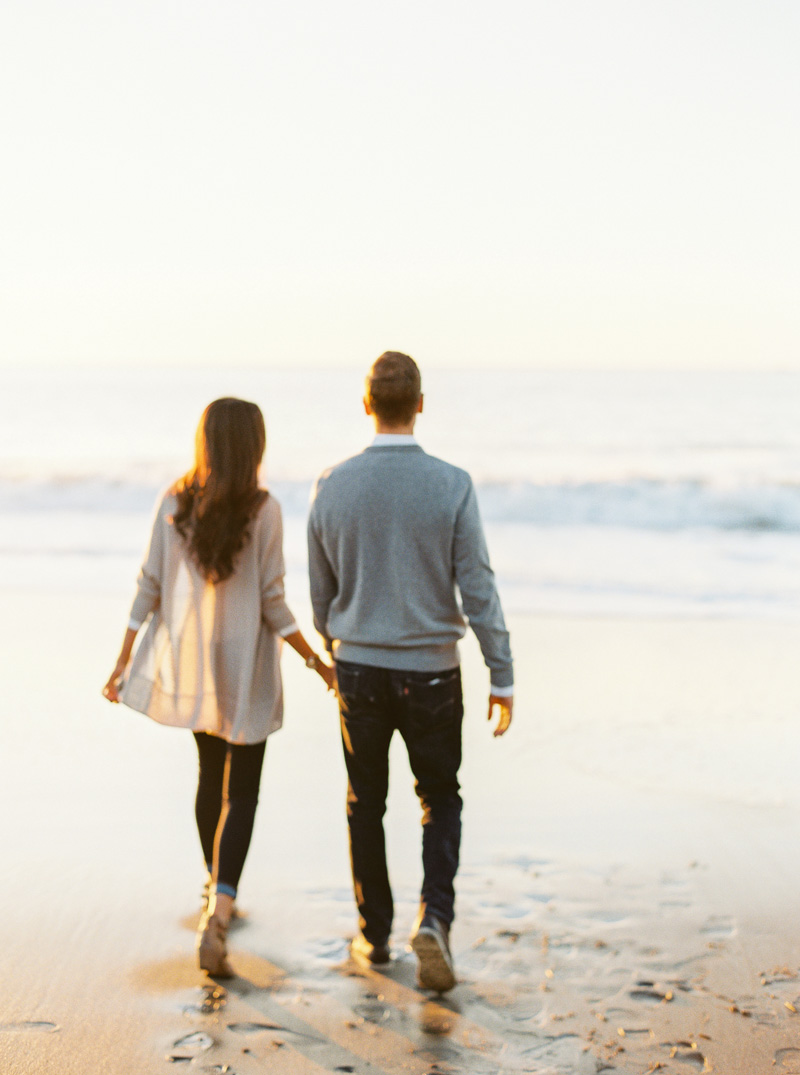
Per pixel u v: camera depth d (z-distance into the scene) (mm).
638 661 6297
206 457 2564
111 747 4469
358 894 2568
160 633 2662
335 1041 2176
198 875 3127
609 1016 2279
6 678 5746
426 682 2422
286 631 2646
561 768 4223
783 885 3029
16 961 2541
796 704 5258
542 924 2773
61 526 12953
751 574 9656
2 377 53625
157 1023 2242
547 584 9180
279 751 4477
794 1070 2062
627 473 17109
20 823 3557
